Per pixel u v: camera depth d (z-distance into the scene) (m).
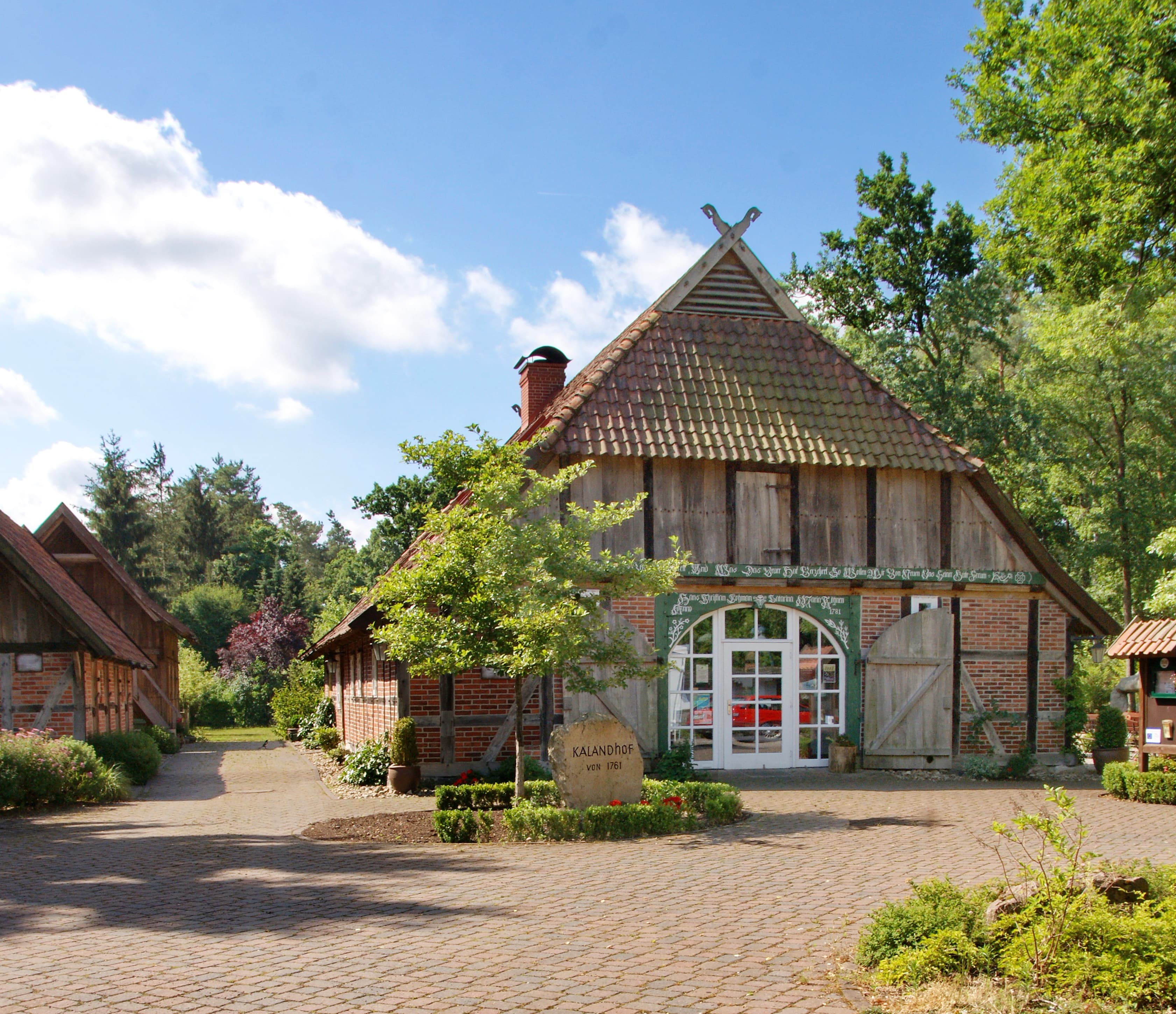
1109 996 5.04
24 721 17.77
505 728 16.16
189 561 78.00
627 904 7.47
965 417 33.41
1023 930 5.58
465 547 12.09
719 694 17.52
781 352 19.08
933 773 17.69
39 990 5.60
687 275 19.31
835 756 17.55
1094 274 24.25
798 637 17.88
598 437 17.05
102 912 7.52
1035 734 18.42
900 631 17.97
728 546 17.56
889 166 38.34
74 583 25.14
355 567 59.22
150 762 19.50
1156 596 18.70
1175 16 21.73
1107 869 6.65
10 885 8.64
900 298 38.38
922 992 5.18
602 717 11.84
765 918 7.00
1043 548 18.59
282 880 8.57
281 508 106.81
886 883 8.13
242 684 45.34
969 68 26.64
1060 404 36.72
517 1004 5.26
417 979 5.69
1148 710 14.44
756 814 12.34
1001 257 26.75
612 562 12.68
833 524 18.06
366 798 15.09
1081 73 22.62
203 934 6.79
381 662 18.73
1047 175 23.92
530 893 7.91
